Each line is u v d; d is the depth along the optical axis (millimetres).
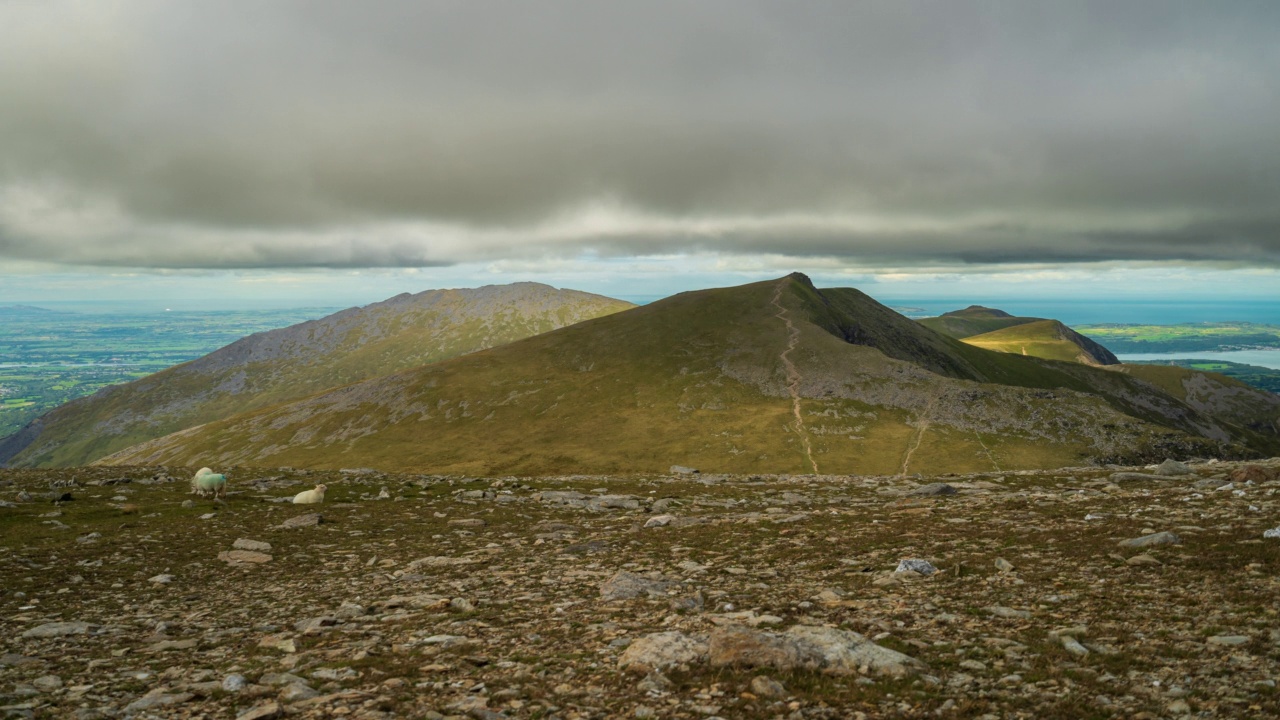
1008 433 148625
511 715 9242
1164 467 35562
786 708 9039
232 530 28938
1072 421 150250
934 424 155125
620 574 17844
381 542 26953
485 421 190250
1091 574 15500
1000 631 12164
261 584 20391
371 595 18344
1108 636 11422
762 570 18922
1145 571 15258
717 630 11562
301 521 30516
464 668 11406
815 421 161625
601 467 147875
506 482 47062
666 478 50062
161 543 26172
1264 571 14078
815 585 16703
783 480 46875
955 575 16547
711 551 22156
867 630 12625
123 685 11125
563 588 18109
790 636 11438
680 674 10469
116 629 15414
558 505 36531
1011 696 9266
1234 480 28328
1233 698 8688
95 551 24562
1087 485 33344
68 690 10898
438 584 19422
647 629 13359
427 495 40625
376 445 183625
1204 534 17734
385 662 11891
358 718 9188
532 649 12406
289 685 10562
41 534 27250
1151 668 9930
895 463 136500
